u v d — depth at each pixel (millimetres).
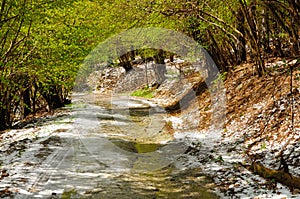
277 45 12797
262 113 9867
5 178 7492
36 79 14680
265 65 12469
